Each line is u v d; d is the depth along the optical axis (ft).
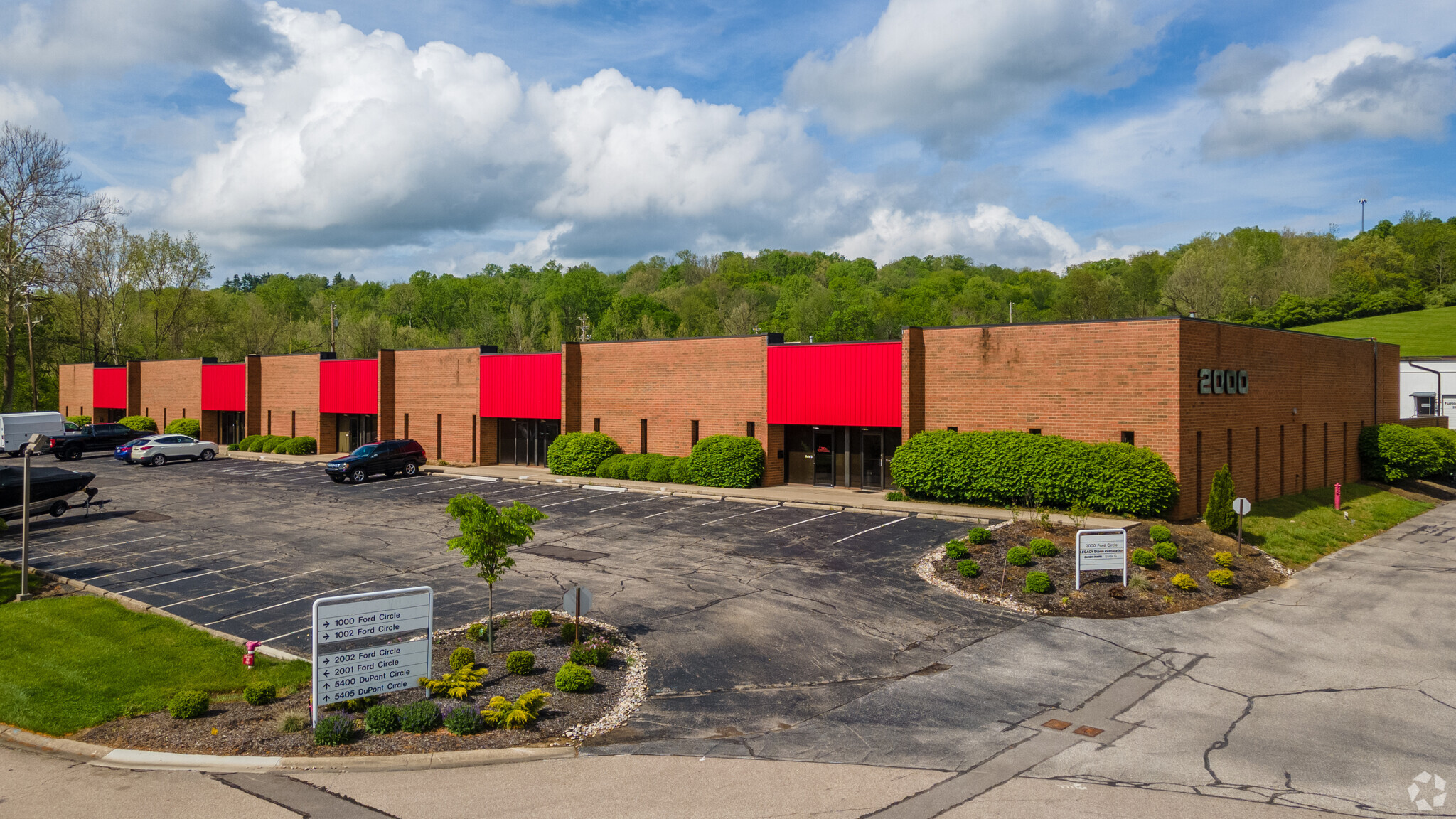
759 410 112.27
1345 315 323.57
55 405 260.42
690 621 54.95
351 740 37.24
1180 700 42.68
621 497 104.27
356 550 75.25
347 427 163.02
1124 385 84.99
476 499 47.50
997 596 60.39
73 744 37.37
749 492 104.88
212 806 31.58
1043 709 41.45
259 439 168.45
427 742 37.11
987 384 94.68
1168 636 53.36
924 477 93.30
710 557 71.72
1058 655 49.37
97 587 63.67
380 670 40.11
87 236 232.53
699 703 42.24
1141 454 81.56
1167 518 82.17
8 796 32.55
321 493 110.73
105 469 140.97
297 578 65.77
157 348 256.32
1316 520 95.04
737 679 45.44
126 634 52.26
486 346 142.20
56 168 204.54
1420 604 61.72
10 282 207.92
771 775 34.12
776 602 59.06
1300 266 332.80
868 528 82.64
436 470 134.00
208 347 273.54
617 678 45.09
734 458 108.17
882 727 39.19
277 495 108.88
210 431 188.24
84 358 260.01
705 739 37.93
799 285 378.94
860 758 35.81
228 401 182.39
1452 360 160.66
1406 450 123.03
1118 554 62.18
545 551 74.43
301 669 46.47
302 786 33.30
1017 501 88.89
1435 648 51.47
